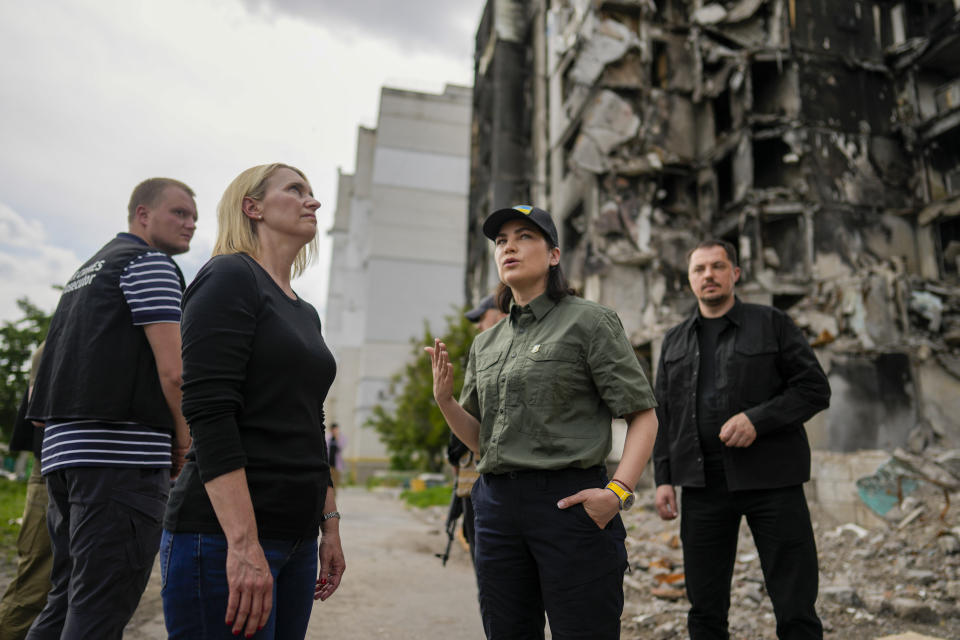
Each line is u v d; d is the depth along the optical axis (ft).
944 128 43.14
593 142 50.70
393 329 123.03
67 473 6.89
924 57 44.86
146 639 10.91
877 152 44.75
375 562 20.03
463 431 7.23
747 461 9.03
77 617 6.53
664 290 48.73
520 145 76.07
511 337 6.95
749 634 11.70
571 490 6.05
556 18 63.16
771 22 47.19
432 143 132.67
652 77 53.72
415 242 127.75
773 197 43.39
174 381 7.34
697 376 10.00
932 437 32.58
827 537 21.20
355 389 142.72
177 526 4.85
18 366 45.88
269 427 5.13
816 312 36.42
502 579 6.31
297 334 5.48
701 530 9.54
